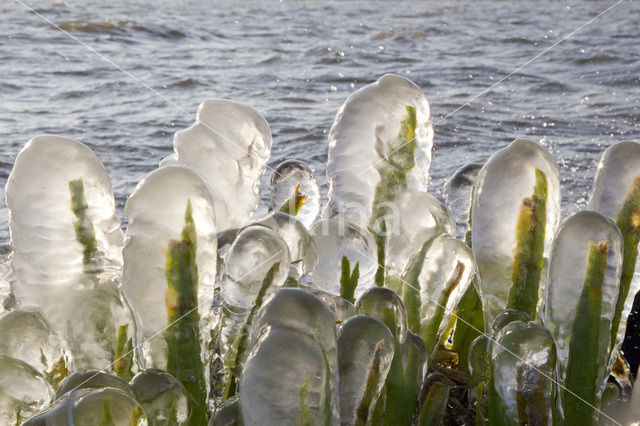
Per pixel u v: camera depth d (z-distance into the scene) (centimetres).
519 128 548
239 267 98
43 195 96
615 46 918
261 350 83
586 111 596
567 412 99
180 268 95
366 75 765
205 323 97
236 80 723
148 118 559
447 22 1271
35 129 519
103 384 89
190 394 96
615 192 105
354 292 110
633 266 104
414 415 104
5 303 115
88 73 716
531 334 96
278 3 1523
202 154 116
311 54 878
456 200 127
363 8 1486
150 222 94
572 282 98
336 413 86
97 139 499
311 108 604
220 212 111
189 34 1000
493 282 103
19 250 97
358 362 92
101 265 98
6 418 92
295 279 105
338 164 110
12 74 696
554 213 102
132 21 1016
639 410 98
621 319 106
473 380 105
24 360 97
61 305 98
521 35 1084
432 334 108
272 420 83
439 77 758
